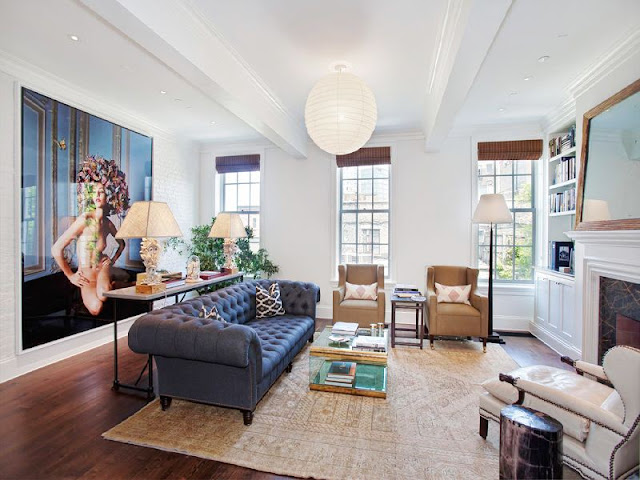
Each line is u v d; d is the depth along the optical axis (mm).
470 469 1931
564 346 3740
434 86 3371
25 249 3201
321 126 2559
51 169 3434
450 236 5031
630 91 2572
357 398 2744
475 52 2209
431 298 4035
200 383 2422
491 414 2137
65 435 2236
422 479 1854
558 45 2732
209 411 2543
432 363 3496
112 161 4148
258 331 3223
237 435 2242
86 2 1749
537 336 4449
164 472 1905
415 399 2738
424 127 4566
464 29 1992
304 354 3703
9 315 3076
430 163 5078
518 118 4543
